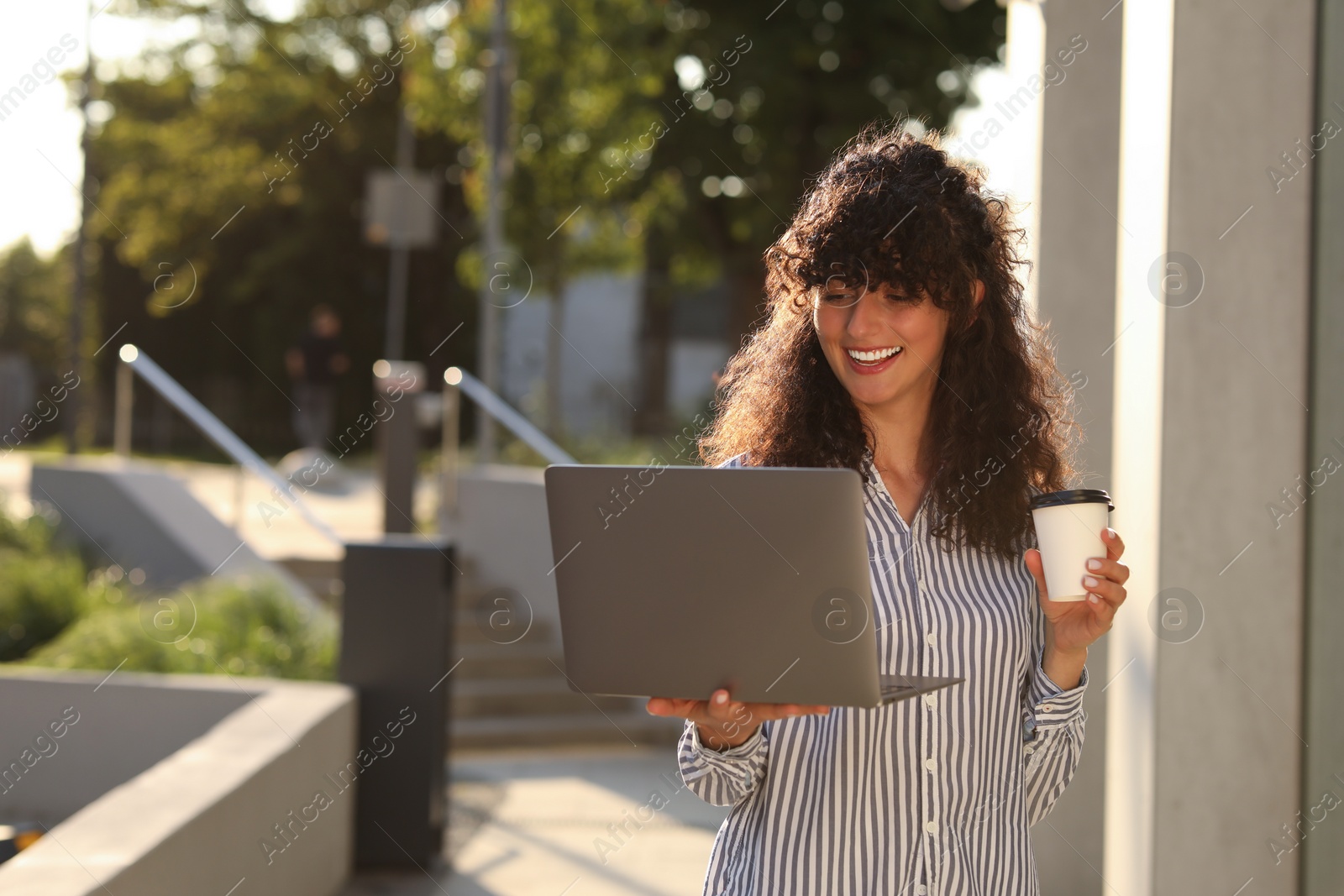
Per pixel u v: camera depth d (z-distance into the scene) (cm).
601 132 1445
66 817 490
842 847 155
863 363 166
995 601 164
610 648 148
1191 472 272
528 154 1459
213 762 343
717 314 2516
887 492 169
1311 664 270
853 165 172
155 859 268
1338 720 261
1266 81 274
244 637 588
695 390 2505
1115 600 158
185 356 2511
